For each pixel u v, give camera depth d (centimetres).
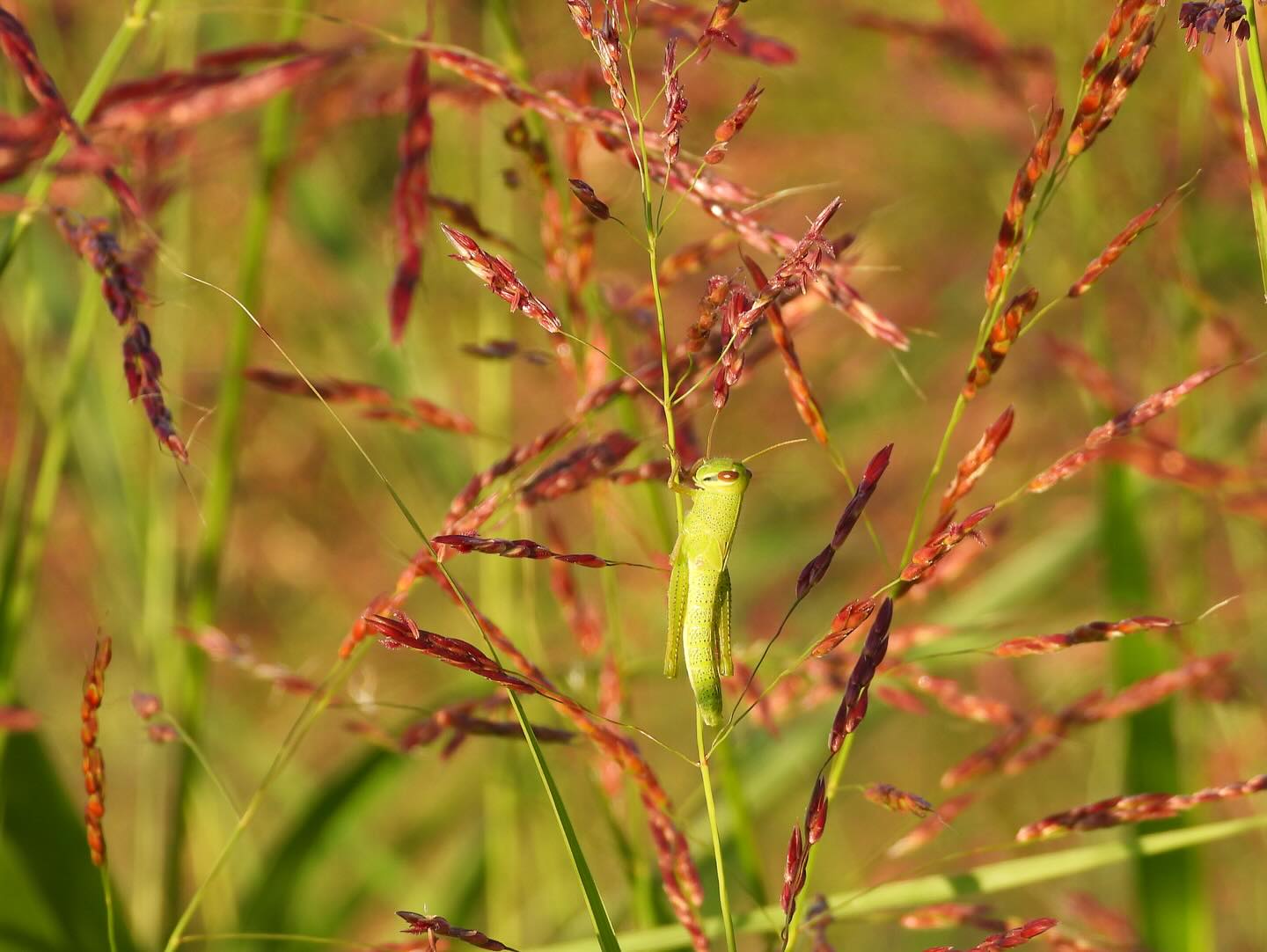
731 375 62
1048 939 70
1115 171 108
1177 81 109
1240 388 107
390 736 74
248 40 106
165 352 90
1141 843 69
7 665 74
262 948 77
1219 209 105
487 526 68
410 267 69
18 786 74
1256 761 97
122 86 71
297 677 71
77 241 66
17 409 95
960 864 112
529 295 62
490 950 62
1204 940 76
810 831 63
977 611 87
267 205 78
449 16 97
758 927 69
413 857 102
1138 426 63
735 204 67
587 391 71
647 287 71
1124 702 70
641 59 97
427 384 103
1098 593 112
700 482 63
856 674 62
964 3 90
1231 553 106
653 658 74
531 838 103
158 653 80
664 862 66
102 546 97
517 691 63
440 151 104
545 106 68
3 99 80
